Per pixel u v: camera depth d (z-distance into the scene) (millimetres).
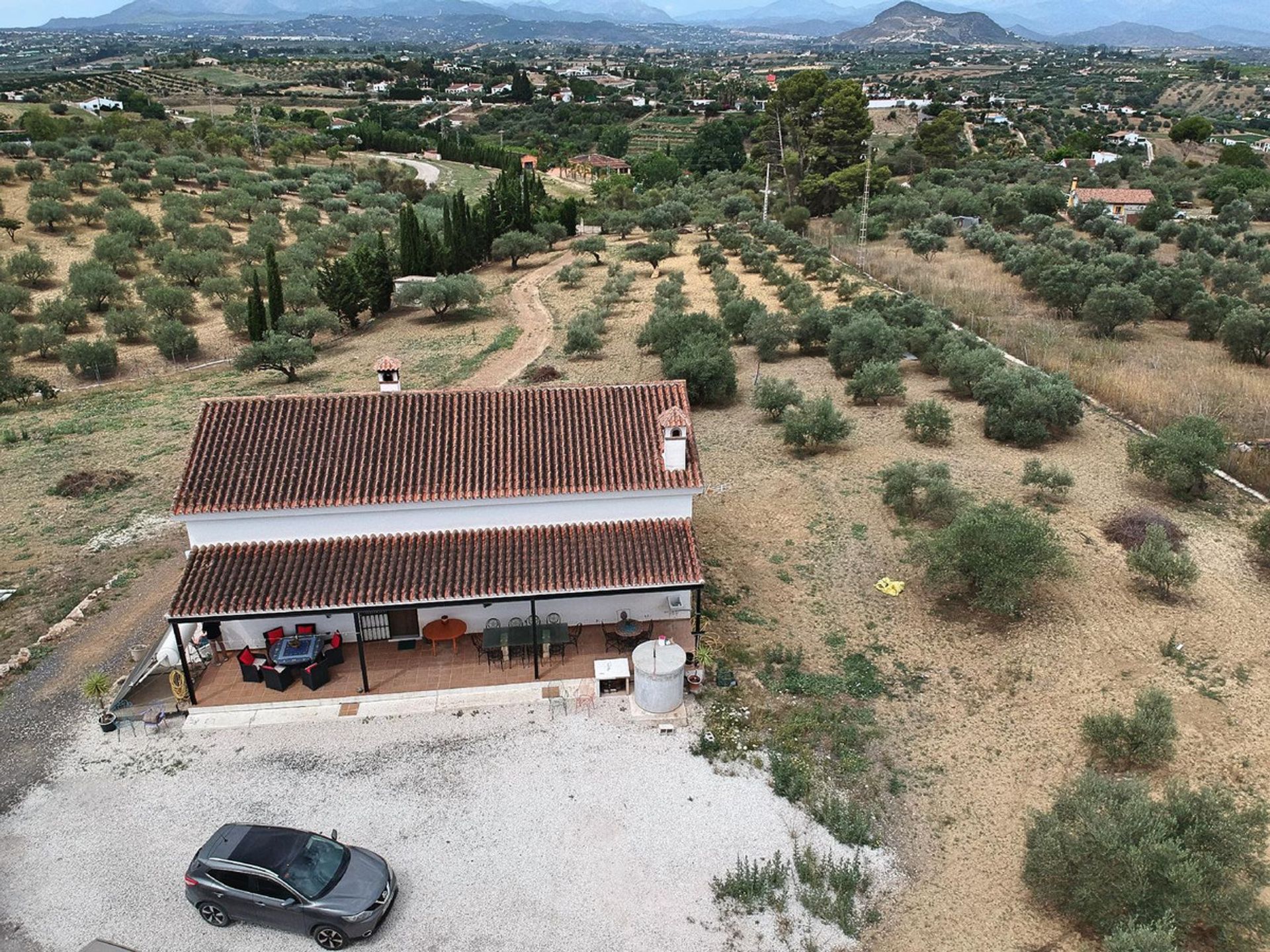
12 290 61188
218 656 22688
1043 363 44312
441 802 18219
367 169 122188
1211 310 49781
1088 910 14930
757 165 116312
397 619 22938
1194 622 23953
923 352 47375
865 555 28062
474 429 23453
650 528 22484
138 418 44469
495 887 16281
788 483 33375
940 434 37250
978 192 97562
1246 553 27469
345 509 21406
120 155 99125
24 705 21219
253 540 21703
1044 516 29703
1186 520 29547
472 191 120812
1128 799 15984
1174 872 14227
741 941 15203
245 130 140125
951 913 15688
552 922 15562
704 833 17438
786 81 113438
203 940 15281
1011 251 66938
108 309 64562
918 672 22469
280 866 15297
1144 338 50906
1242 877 15656
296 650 21594
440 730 20250
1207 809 15586
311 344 54625
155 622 24797
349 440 22922
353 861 15859
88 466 37312
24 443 40938
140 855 16938
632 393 24688
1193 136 147250
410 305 69188
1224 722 20047
